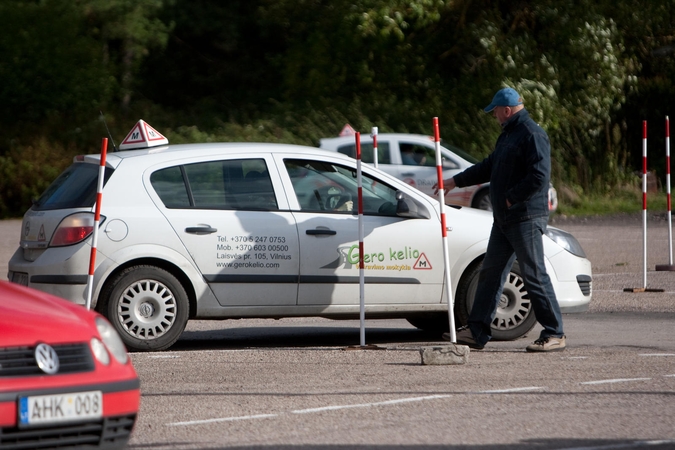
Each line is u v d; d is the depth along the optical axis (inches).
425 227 911.7
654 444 540.4
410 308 908.6
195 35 4249.5
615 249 1894.7
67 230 837.8
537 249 834.2
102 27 3752.5
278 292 877.2
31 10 3457.2
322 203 900.6
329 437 561.6
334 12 3587.6
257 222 874.1
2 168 2965.1
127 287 839.1
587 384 705.0
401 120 3326.8
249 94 4185.5
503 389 689.6
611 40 3314.5
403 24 3326.8
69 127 3329.2
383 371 761.6
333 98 3570.4
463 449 533.0
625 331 993.5
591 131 3253.0
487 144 3218.5
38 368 455.8
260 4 4202.8
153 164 867.4
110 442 479.2
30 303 499.8
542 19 3319.4
